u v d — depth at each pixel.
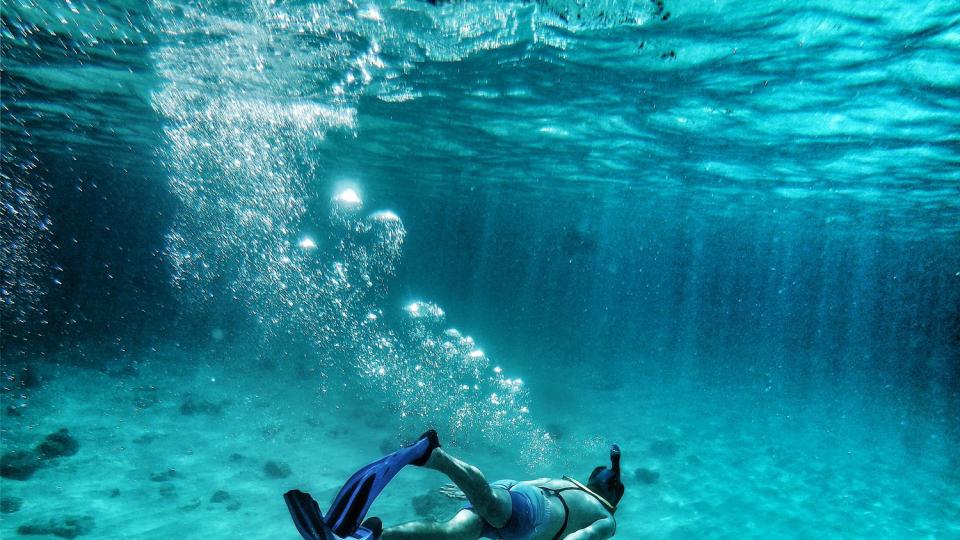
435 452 2.96
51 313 24.53
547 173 20.20
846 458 13.67
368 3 7.38
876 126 10.79
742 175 16.80
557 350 29.55
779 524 9.34
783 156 13.95
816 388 24.19
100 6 8.10
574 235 36.78
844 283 48.59
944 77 8.18
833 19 6.90
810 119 10.89
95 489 8.10
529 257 54.38
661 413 17.19
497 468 10.74
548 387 19.23
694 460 12.56
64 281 33.44
